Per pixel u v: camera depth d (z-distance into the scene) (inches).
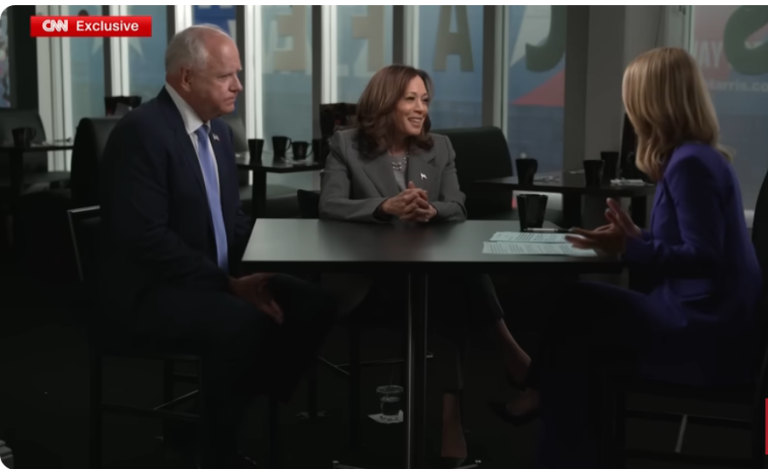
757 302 82.7
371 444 117.6
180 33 100.9
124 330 95.7
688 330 82.4
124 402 133.9
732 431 121.7
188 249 96.1
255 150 197.0
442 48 252.4
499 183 165.3
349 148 118.9
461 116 251.0
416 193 105.9
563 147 227.8
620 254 82.1
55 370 150.1
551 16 231.1
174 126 98.7
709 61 217.5
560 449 89.3
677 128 83.4
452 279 107.5
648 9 208.7
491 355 160.6
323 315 101.1
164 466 110.2
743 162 215.5
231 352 94.7
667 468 108.1
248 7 283.7
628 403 133.9
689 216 80.1
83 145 171.8
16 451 114.6
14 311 189.0
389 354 160.2
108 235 95.6
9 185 244.7
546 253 84.7
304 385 143.6
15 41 332.2
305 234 98.0
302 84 279.0
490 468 110.1
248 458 103.3
